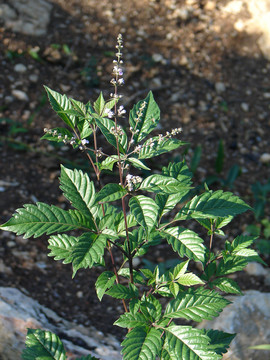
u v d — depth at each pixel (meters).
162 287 2.03
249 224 4.37
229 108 5.21
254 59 5.68
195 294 1.95
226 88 5.38
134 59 5.30
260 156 4.93
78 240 1.78
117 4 5.70
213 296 1.93
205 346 1.79
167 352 1.88
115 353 3.02
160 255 4.02
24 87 4.84
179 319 3.45
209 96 5.25
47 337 2.16
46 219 1.85
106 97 4.92
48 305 3.38
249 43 5.75
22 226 1.81
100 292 1.92
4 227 1.80
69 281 3.67
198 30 5.70
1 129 4.57
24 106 4.72
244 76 5.52
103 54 5.27
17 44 5.10
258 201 4.45
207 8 5.88
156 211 1.76
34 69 5.00
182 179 2.11
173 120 4.96
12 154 4.43
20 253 3.75
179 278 1.94
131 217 2.16
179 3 5.86
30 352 2.10
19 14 5.24
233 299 3.39
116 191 1.80
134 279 2.11
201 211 1.96
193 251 1.84
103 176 4.43
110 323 3.39
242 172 4.77
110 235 1.83
